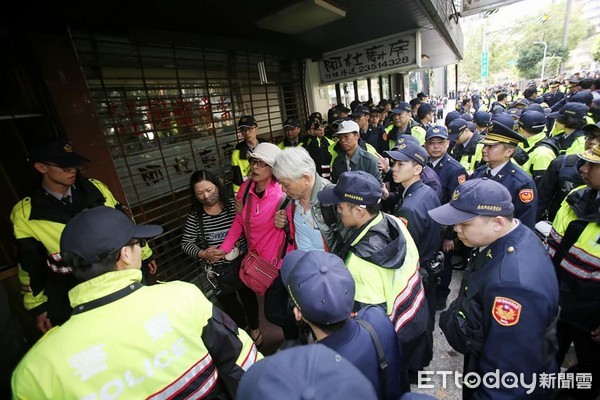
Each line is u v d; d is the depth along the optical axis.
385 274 1.24
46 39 1.95
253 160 1.93
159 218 3.15
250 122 3.49
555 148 2.76
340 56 4.93
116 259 0.88
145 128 3.04
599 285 1.41
